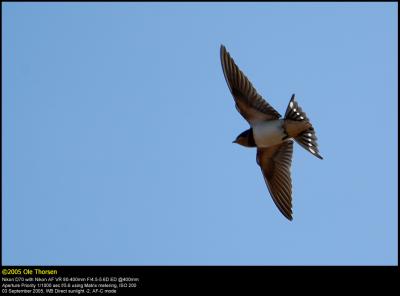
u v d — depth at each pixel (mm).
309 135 11844
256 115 12539
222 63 12875
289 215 13484
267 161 13594
